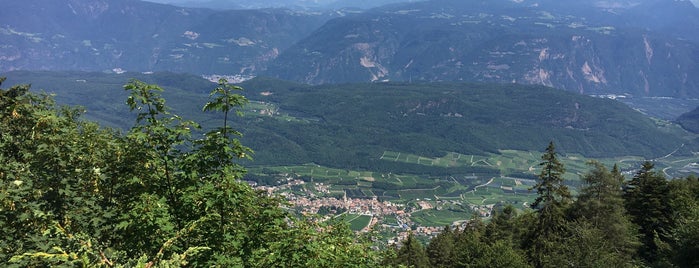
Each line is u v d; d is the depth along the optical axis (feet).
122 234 33.99
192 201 33.96
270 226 36.83
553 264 98.02
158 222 31.35
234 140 35.99
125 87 34.91
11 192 31.45
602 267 90.27
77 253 26.35
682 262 78.54
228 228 35.40
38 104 58.39
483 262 119.24
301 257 35.09
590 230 102.06
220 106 35.94
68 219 32.94
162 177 35.91
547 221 112.68
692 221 79.82
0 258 27.66
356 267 41.11
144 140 35.06
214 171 36.14
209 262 31.55
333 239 41.19
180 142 35.99
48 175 34.96
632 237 123.44
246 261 33.71
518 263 112.88
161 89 35.70
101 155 38.32
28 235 29.76
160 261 26.25
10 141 40.19
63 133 39.68
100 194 36.42
